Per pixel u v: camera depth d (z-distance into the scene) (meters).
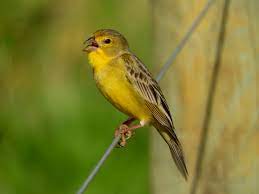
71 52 20.20
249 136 11.72
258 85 11.62
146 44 20.50
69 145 16.64
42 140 16.75
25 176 16.05
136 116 11.95
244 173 11.80
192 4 11.82
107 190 15.73
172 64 12.04
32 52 19.55
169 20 12.08
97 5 20.83
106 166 16.03
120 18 20.83
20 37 19.44
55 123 17.33
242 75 11.66
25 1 19.42
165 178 12.61
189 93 11.96
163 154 12.64
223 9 11.61
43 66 19.62
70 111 17.73
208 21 11.70
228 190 11.93
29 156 16.42
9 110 17.95
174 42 12.06
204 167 12.02
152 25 12.45
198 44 11.79
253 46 11.58
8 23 19.28
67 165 16.27
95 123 17.22
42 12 19.78
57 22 20.25
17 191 15.91
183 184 12.38
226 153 11.86
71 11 20.45
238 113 11.73
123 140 11.93
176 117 12.12
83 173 16.17
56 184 16.03
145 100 11.77
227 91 11.74
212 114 11.86
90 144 16.69
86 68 20.05
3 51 18.98
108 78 11.70
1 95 18.47
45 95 18.53
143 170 16.00
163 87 12.20
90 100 18.33
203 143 11.99
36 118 17.69
